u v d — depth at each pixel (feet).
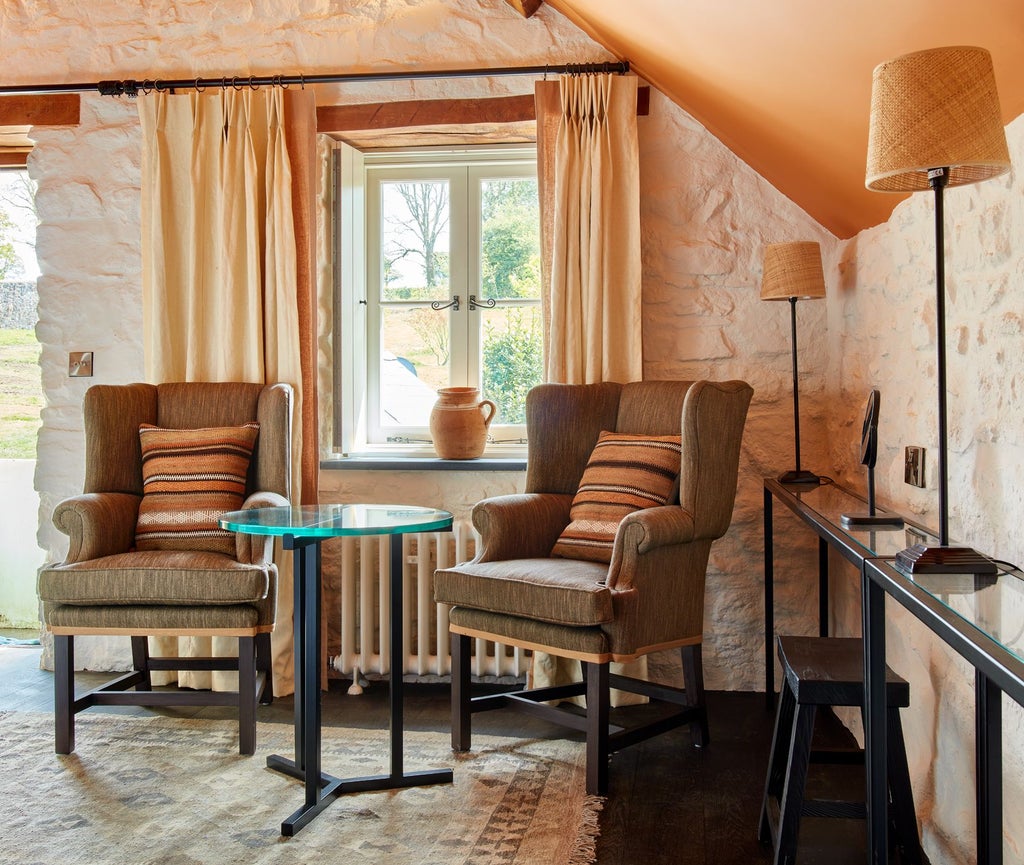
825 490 10.43
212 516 10.96
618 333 12.26
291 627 12.40
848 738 10.59
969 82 5.31
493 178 13.80
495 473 13.10
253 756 9.91
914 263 8.46
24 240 16.21
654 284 12.69
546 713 9.62
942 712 7.34
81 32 13.41
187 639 12.61
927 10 5.69
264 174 12.82
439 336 13.98
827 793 9.12
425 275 13.98
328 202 13.37
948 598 4.69
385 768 9.56
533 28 12.75
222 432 11.49
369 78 12.84
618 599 9.07
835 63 7.23
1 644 14.73
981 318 6.66
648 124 12.67
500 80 12.78
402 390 14.06
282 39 13.12
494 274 13.89
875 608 6.04
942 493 5.63
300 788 9.05
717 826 8.36
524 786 9.20
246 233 12.68
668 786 9.25
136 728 10.80
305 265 12.75
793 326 11.45
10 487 15.98
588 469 11.15
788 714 7.80
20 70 13.50
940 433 5.62
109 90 13.05
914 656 8.17
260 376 12.60
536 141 13.12
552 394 11.56
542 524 11.00
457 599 9.95
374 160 13.93
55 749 10.02
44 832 8.07
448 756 9.98
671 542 9.48
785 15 7.07
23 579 15.98
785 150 10.25
